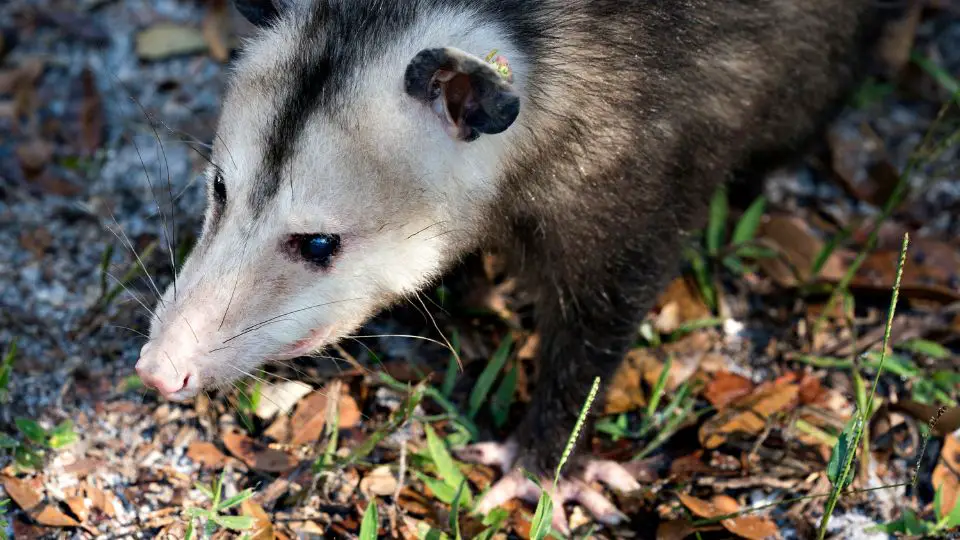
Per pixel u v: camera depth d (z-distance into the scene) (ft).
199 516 2.61
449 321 2.88
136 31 3.32
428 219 2.55
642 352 2.87
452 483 2.68
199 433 2.75
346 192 2.50
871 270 3.02
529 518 2.70
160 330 2.51
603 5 2.60
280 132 2.49
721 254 2.98
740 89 2.75
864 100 3.28
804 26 2.82
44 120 3.16
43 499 2.64
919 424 2.80
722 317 2.94
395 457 2.74
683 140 2.68
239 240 2.52
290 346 2.56
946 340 2.93
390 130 2.50
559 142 2.59
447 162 2.53
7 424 2.73
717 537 2.69
